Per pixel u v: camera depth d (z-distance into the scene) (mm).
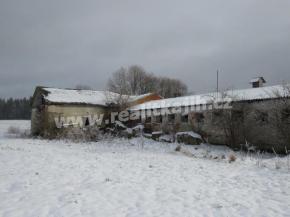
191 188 9266
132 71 62500
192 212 7086
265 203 7855
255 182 10188
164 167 12773
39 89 34000
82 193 8227
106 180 9789
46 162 12266
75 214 6676
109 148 20969
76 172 10719
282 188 9391
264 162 14320
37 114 33906
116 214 6785
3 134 35344
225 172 11875
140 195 8328
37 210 6809
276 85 24844
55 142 24047
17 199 7488
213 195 8555
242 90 26828
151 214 6867
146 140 26391
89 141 25406
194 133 25875
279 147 20859
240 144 23016
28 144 20672
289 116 20203
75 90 37094
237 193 8789
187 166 13188
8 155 13328
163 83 65812
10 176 9570
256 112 22453
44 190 8336
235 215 6941
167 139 26141
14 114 113250
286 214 7027
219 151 21219
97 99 35844
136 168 12258
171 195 8438
